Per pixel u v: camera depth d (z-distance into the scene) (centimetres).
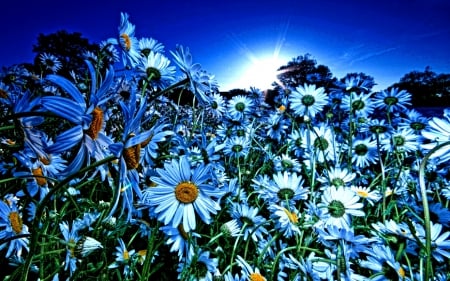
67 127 25
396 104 42
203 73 20
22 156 15
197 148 35
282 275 19
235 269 23
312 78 48
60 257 17
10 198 18
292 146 41
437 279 17
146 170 19
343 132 45
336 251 17
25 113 9
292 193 26
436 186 29
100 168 12
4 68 48
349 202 23
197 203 18
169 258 22
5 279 13
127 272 18
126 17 27
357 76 42
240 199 28
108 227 18
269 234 24
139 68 27
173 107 43
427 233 13
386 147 38
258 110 60
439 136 15
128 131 10
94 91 10
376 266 16
